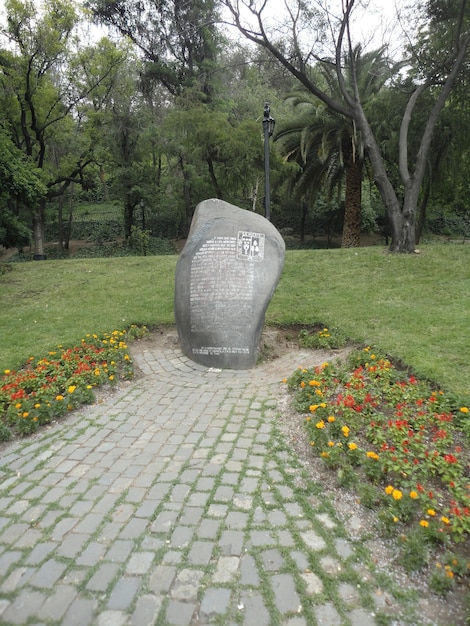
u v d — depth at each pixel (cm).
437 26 1164
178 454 359
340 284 937
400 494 257
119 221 3253
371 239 2722
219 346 600
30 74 1902
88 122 2178
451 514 259
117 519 277
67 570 236
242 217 638
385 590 219
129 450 370
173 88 2308
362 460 312
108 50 2020
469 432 350
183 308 628
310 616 204
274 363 607
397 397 420
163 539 257
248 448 363
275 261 621
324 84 1573
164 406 466
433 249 1134
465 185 1828
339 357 577
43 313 862
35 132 2070
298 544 250
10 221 1539
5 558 247
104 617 206
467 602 207
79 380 509
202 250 626
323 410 389
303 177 1825
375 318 704
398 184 1958
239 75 2723
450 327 617
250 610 208
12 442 397
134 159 2380
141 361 630
